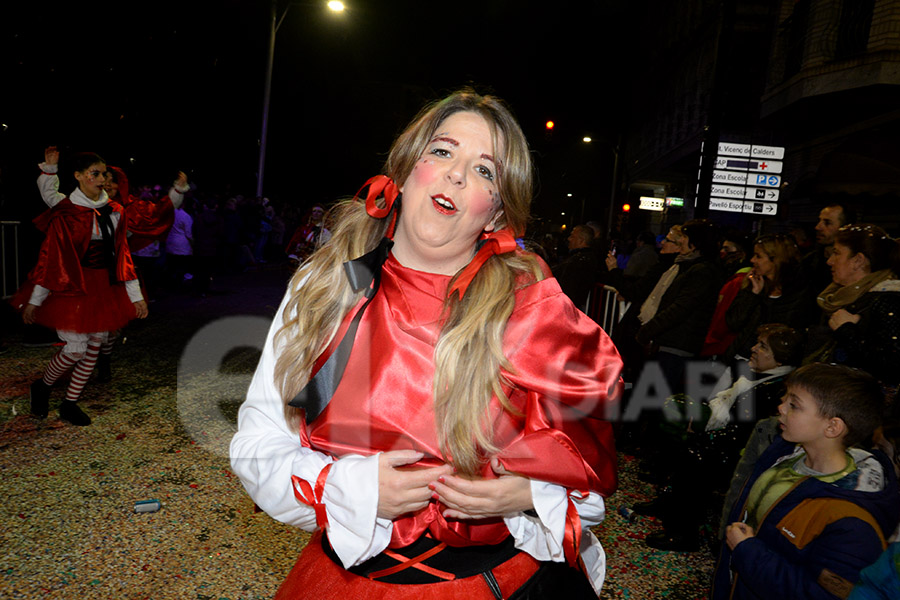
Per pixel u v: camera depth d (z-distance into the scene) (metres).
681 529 3.39
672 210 27.56
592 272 6.21
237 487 3.61
